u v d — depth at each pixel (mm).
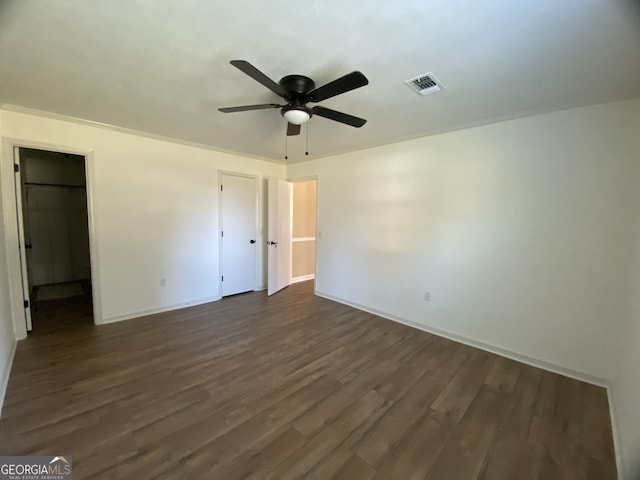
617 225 2213
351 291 4234
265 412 1905
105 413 1855
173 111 2727
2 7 1341
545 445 1682
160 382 2219
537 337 2596
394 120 2836
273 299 4539
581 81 1966
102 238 3285
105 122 3074
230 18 1431
